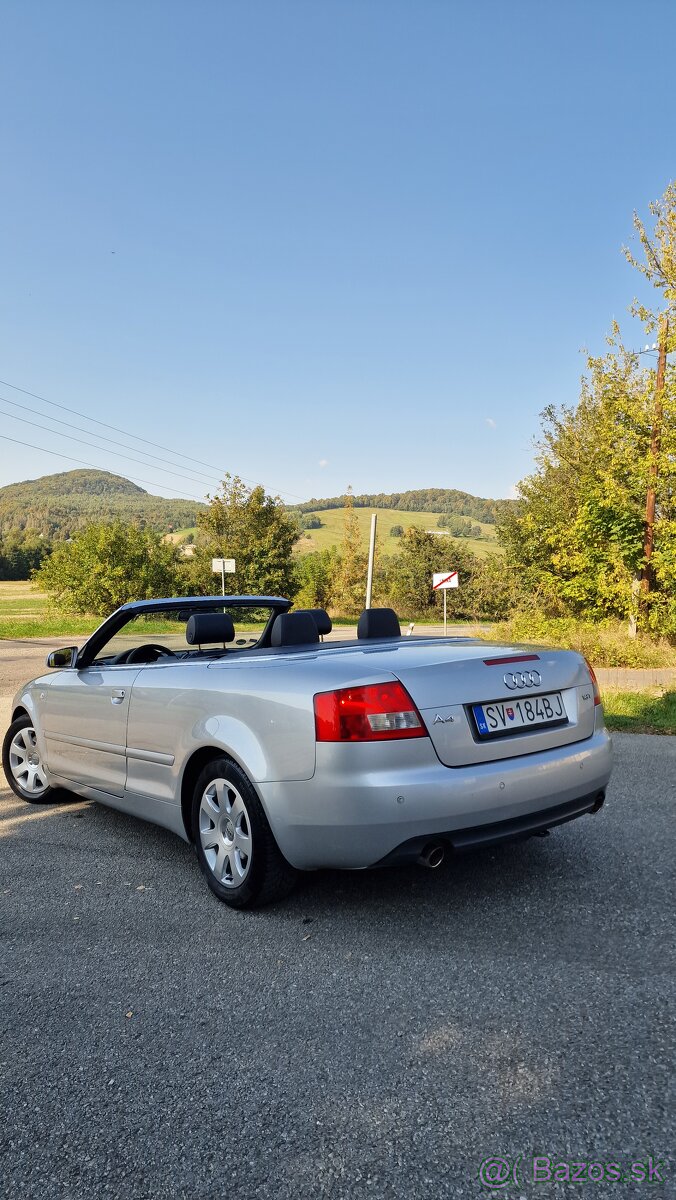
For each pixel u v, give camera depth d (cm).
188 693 387
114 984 290
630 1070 227
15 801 575
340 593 5950
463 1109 212
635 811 497
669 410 1664
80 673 500
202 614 442
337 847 316
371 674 321
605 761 371
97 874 411
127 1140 204
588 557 1784
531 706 354
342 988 282
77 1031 259
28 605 5684
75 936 333
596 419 2445
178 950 318
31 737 561
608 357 1780
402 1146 199
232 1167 194
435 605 5662
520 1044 242
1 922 350
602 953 302
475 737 328
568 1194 180
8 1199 185
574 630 1759
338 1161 194
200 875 408
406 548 5803
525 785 331
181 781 390
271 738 335
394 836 307
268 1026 258
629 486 1772
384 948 313
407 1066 233
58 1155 200
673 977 281
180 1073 233
